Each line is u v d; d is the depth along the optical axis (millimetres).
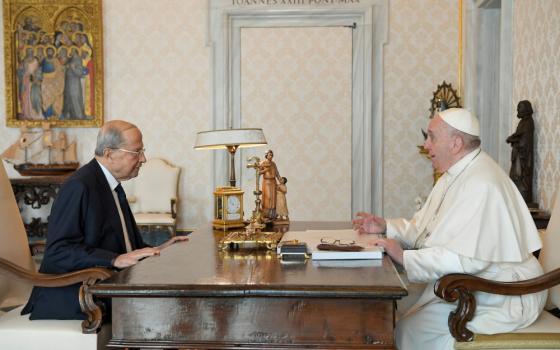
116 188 3338
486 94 7133
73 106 8227
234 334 2117
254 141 3613
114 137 3184
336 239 3037
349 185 8086
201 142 3654
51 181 7641
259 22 8086
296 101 8094
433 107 7691
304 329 2096
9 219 3424
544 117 4730
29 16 8211
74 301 2869
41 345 2709
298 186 8156
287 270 2359
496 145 7129
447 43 7855
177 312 2137
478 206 2875
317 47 8039
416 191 7988
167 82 8156
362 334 2084
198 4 8062
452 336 2670
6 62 8195
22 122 8219
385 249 2807
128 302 2152
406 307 3490
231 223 3652
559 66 4363
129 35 8164
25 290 3568
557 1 4391
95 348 2678
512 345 2623
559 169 4379
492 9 7086
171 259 2643
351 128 8062
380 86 7941
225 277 2232
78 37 8188
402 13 7887
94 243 2996
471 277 2574
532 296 2781
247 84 8141
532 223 2994
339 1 7898
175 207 7781
